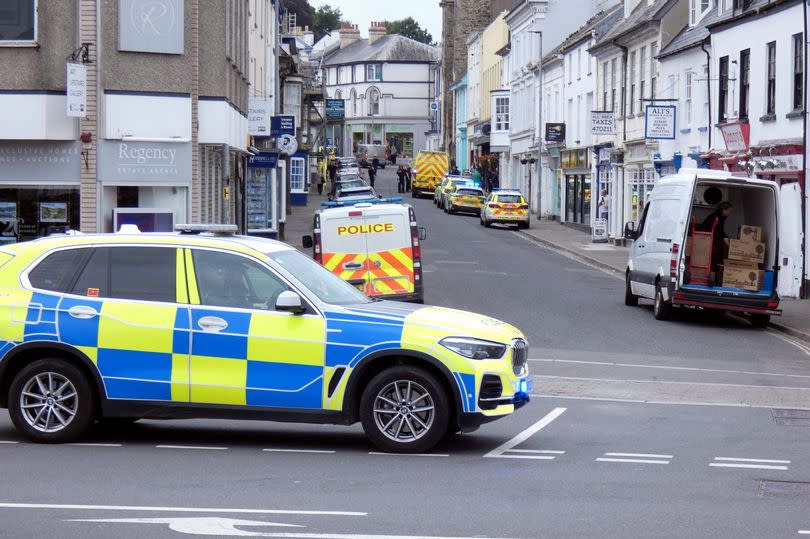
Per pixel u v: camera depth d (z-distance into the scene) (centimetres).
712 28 8556
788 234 6769
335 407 2547
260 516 1955
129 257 2628
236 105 7806
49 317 2600
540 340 5044
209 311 2566
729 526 1953
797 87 7125
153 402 2570
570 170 14412
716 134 8638
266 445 2680
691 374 4178
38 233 6044
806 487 2297
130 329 2575
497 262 9338
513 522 1945
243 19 8412
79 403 2608
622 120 11669
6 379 2645
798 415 3322
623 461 2545
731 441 2844
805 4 6869
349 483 2250
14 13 5916
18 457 2467
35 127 5925
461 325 2580
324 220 5338
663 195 6116
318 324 2552
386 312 2584
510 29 19150
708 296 5706
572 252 10744
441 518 1964
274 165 9794
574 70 14262
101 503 2042
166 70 6241
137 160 6172
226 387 2553
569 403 3459
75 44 5969
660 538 1861
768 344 5216
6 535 1816
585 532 1888
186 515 1955
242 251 2611
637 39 11056
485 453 2612
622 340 5141
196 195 6412
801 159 6944
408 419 2577
